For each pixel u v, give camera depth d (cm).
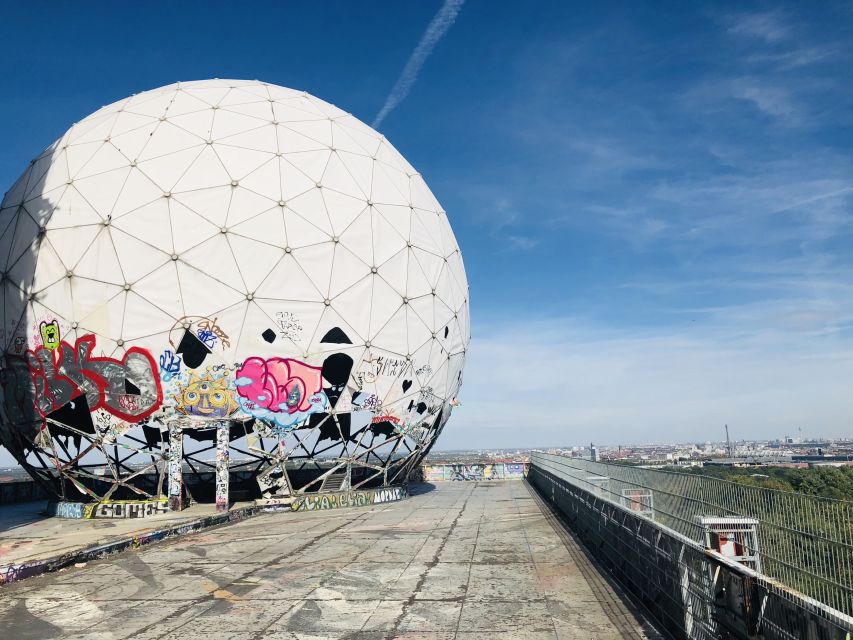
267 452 2252
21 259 2253
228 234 2214
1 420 2358
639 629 825
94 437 2153
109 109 2677
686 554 752
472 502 2486
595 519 1359
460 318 2808
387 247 2456
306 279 2278
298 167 2397
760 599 567
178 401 2156
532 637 801
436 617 895
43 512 2378
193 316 2173
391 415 2439
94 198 2239
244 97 2611
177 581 1153
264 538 1630
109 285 2164
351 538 1602
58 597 1057
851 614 456
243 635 832
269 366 2223
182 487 2202
